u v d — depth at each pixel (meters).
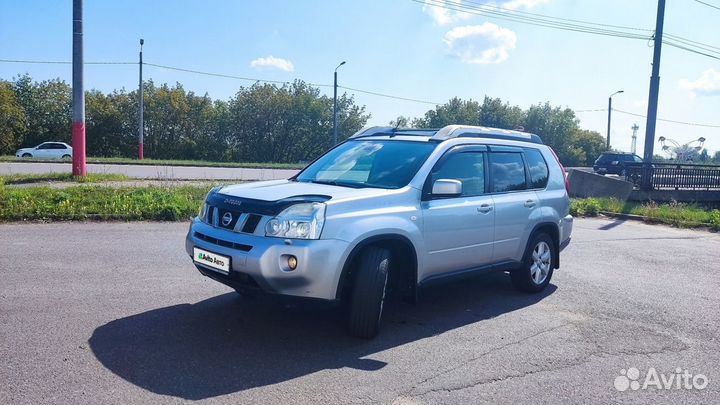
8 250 7.73
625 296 6.86
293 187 5.28
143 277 6.64
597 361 4.73
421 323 5.55
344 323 5.38
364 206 4.88
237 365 4.30
